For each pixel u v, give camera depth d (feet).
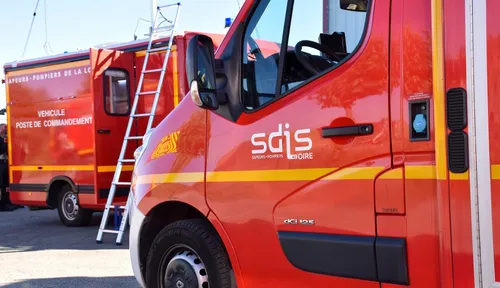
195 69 11.83
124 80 32.14
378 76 10.17
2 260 25.23
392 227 9.97
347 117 10.50
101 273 22.17
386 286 10.11
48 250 27.25
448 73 9.25
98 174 31.07
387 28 10.13
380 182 10.07
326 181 10.78
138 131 31.91
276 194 11.55
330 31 12.44
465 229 9.10
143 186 14.76
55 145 34.32
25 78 35.91
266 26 12.34
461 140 9.11
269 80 12.07
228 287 13.20
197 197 13.17
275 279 11.78
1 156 45.39
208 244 13.21
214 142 12.85
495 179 8.78
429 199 9.53
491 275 8.82
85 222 34.68
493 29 8.86
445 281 9.32
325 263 10.84
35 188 35.63
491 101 8.84
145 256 15.26
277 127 11.56
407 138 9.76
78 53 32.89
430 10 9.62
